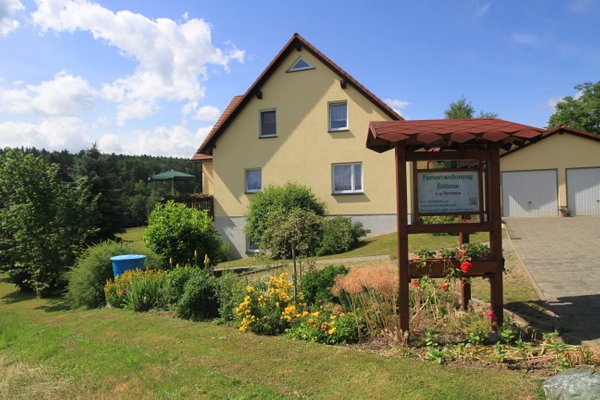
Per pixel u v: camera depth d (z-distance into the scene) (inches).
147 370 200.2
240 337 241.1
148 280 349.7
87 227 530.3
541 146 868.6
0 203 522.9
